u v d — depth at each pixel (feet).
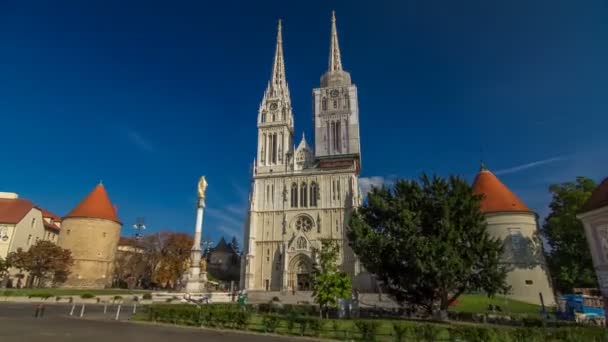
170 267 295.89
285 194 286.46
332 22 378.94
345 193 277.03
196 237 160.15
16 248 262.88
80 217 279.49
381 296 195.62
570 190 191.52
